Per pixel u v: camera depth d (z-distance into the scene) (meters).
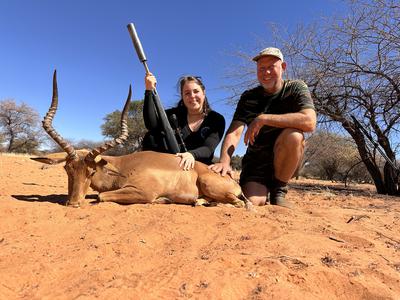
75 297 0.77
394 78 3.47
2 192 1.89
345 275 0.92
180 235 1.16
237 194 1.69
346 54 3.66
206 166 1.71
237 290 0.83
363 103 3.65
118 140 1.59
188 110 1.87
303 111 1.65
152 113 1.83
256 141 1.83
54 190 2.11
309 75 3.73
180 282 0.85
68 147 1.53
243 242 1.12
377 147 3.47
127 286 0.82
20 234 1.13
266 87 1.73
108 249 1.02
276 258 0.98
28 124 13.68
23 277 0.86
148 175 1.60
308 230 1.29
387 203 2.50
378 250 1.15
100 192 1.68
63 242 1.08
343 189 4.01
